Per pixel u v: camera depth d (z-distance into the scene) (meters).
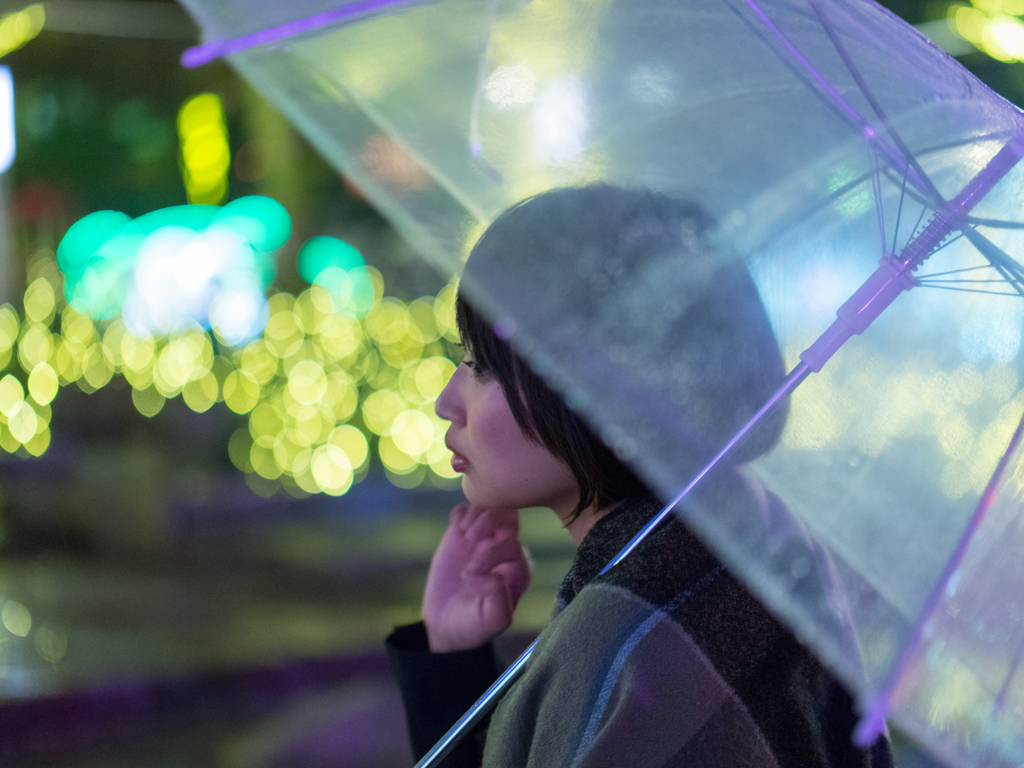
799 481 1.21
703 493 1.14
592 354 1.16
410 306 15.62
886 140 1.24
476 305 1.23
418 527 11.07
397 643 1.82
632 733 1.12
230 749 5.46
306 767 5.22
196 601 7.86
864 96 1.26
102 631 6.88
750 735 1.15
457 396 1.40
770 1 1.31
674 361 1.15
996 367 1.22
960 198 1.21
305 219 15.01
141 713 5.76
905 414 1.21
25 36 11.48
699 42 1.35
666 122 1.35
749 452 1.16
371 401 14.64
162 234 15.01
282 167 14.74
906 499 1.18
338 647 6.68
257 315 14.89
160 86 14.85
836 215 1.25
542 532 10.16
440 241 1.39
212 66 13.80
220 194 15.47
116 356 14.20
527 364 1.27
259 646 6.65
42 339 13.70
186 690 5.93
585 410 1.14
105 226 15.07
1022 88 6.36
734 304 1.17
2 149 13.46
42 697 5.50
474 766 1.67
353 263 15.50
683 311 1.16
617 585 1.20
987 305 1.23
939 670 1.10
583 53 1.41
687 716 1.13
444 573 1.79
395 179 1.44
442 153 1.45
